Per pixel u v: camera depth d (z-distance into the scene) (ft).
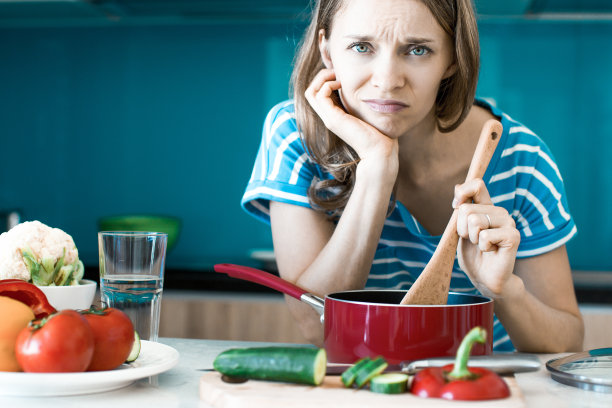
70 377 2.23
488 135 2.94
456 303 2.97
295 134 3.86
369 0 3.09
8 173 11.35
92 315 2.44
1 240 3.21
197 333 9.03
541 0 9.43
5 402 2.25
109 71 11.20
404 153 3.84
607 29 10.46
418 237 3.91
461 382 2.14
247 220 11.03
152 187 11.19
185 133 11.12
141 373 2.35
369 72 3.20
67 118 11.28
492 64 10.62
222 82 11.04
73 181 11.28
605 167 10.51
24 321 2.40
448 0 3.15
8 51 11.31
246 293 9.36
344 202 3.73
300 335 8.94
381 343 2.56
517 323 3.43
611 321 8.48
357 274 3.49
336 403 2.09
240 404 2.14
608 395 2.40
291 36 10.91
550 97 10.58
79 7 10.20
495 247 2.87
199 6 10.03
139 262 3.05
